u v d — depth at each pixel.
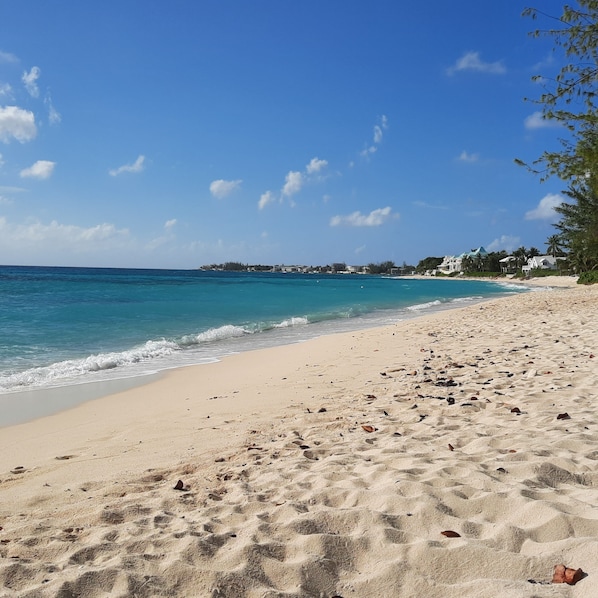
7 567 2.99
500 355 10.98
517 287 78.50
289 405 7.80
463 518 3.45
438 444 5.23
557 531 3.08
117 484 4.65
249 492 4.21
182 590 2.81
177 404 8.38
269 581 2.88
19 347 14.27
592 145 10.45
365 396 7.97
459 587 2.64
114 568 2.93
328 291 55.44
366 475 4.38
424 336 15.95
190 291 46.56
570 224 28.45
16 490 4.64
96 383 10.24
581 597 2.40
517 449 4.82
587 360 9.62
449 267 190.50
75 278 77.50
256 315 26.30
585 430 5.34
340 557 3.07
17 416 7.77
